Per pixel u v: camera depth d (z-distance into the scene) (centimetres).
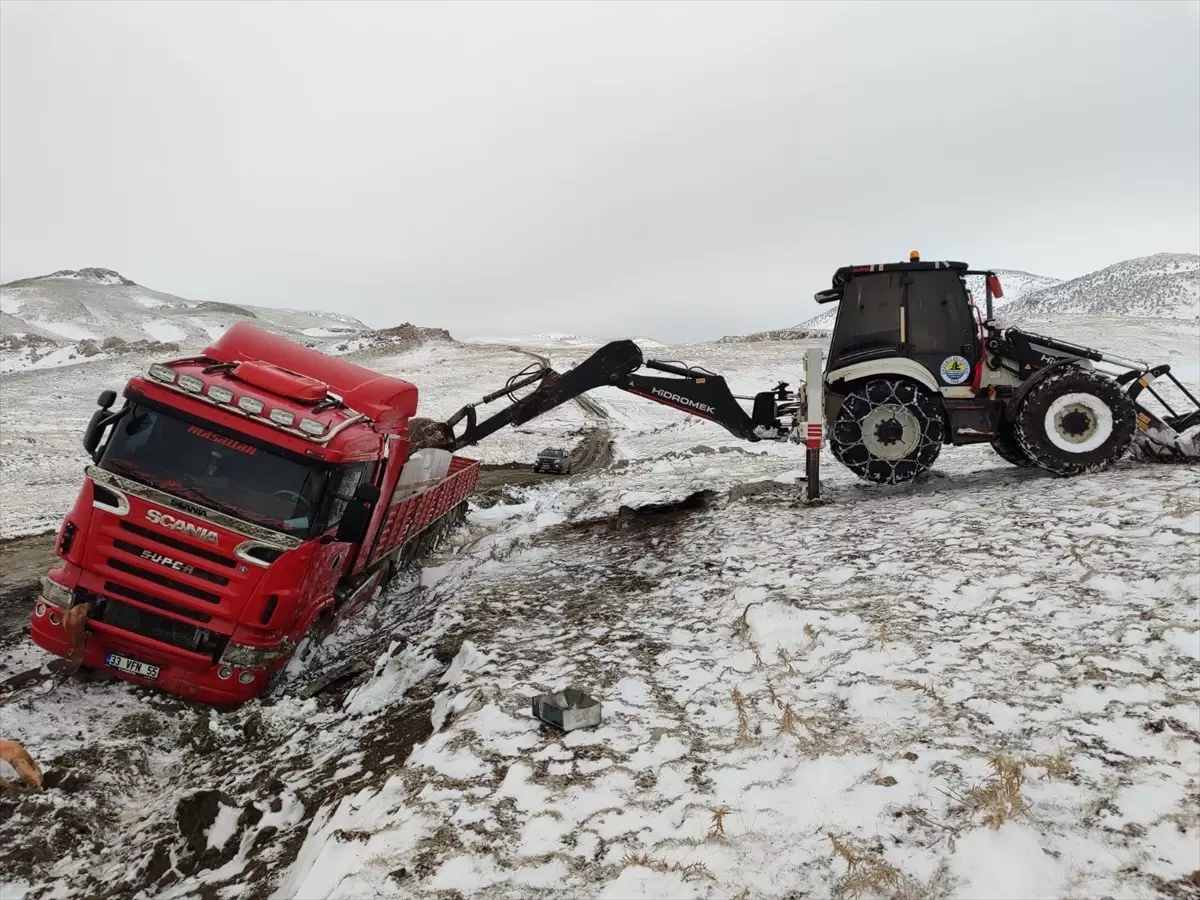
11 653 726
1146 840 271
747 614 554
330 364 820
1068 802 296
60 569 595
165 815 439
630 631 598
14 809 440
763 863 288
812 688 434
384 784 380
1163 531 557
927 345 882
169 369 624
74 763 498
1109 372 877
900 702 398
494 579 891
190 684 585
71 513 593
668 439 3503
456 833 325
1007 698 385
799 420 926
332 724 542
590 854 305
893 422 855
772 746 374
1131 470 798
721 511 958
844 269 902
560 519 1375
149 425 613
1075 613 468
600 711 431
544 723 429
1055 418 814
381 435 759
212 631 579
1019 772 309
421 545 1143
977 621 485
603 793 350
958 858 272
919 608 519
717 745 387
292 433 619
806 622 520
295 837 389
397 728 490
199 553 579
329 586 704
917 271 886
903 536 689
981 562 577
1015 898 251
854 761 346
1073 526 612
